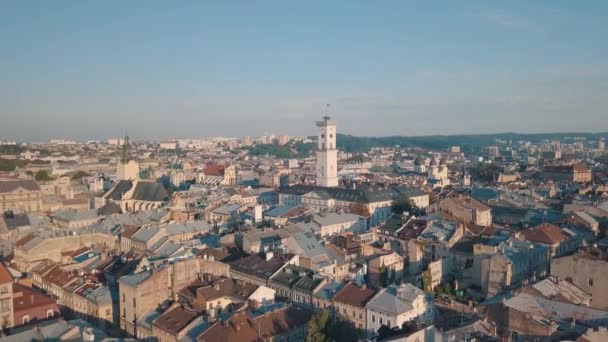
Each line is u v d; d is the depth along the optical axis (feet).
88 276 538.47
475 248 582.76
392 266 593.83
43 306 451.12
